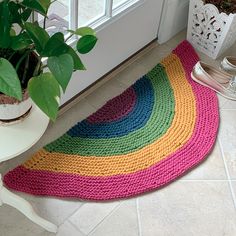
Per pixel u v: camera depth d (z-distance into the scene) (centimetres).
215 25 184
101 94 176
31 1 92
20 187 144
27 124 103
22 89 94
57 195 144
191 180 153
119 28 170
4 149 98
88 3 151
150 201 146
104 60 173
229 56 195
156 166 154
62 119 165
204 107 174
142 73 186
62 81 87
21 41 89
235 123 171
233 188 152
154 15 186
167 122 167
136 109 170
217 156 160
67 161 152
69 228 137
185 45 197
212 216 145
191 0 186
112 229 139
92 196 144
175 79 183
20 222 137
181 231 140
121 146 158
